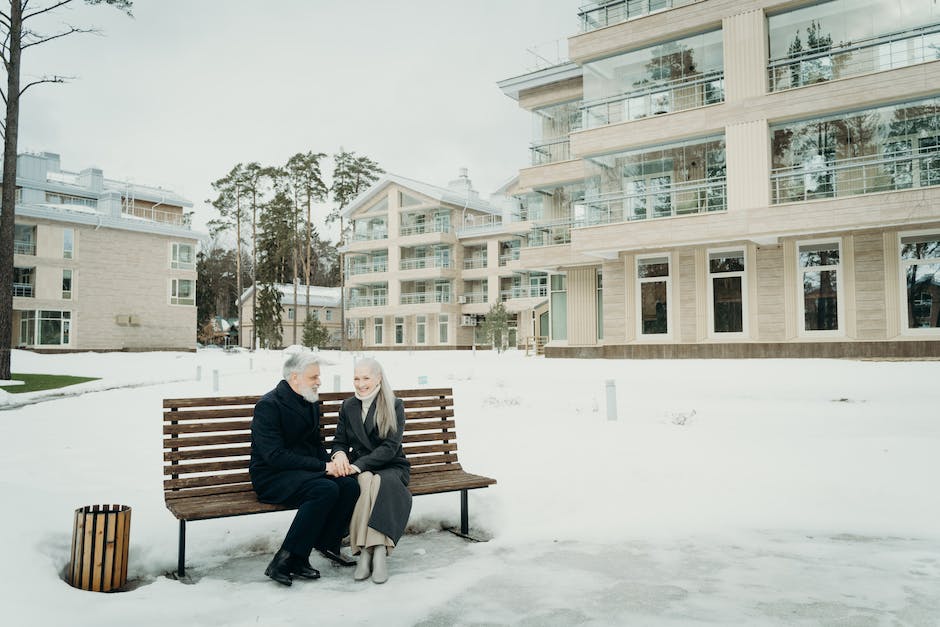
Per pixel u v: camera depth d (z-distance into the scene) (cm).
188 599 357
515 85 2994
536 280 4900
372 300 5828
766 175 2119
